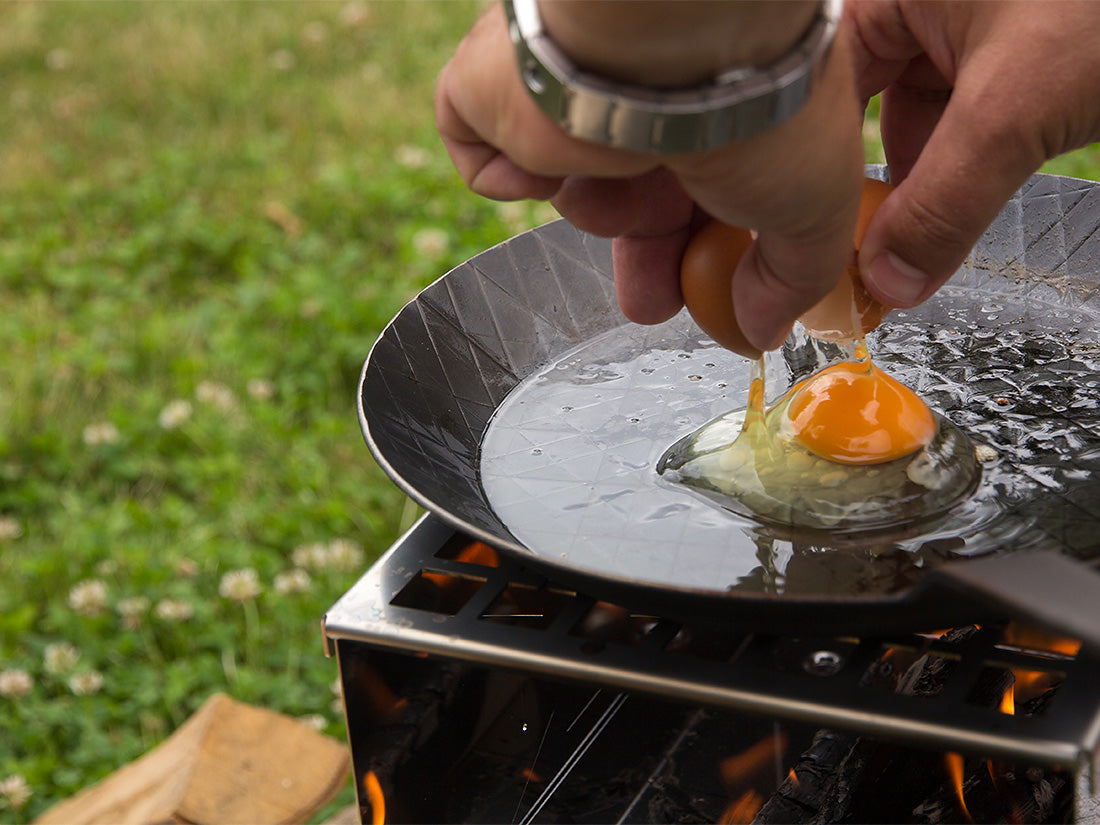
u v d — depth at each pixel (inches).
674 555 25.8
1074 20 24.3
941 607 23.3
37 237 85.4
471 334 29.7
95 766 42.2
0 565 52.9
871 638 24.7
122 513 55.3
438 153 91.8
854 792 26.6
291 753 32.7
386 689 26.1
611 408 29.0
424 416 28.1
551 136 22.0
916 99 27.9
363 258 78.4
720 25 21.2
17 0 140.0
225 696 34.0
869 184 26.1
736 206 22.3
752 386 27.2
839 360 29.7
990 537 25.6
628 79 21.5
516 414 29.1
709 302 25.5
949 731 23.5
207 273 80.3
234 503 55.4
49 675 46.9
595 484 27.3
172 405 61.7
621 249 26.1
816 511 26.2
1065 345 29.3
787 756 28.5
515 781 27.6
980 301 30.6
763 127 21.6
